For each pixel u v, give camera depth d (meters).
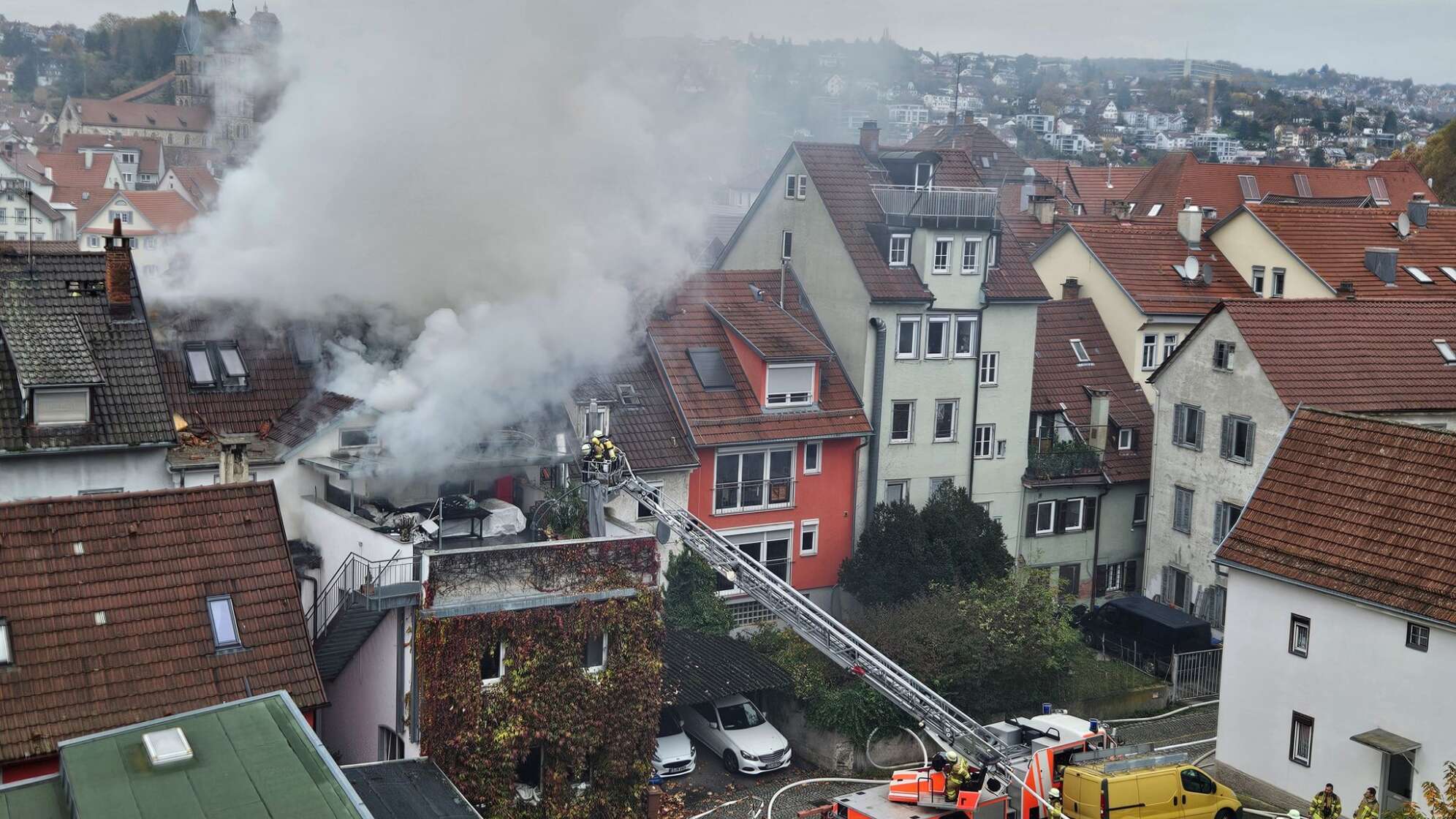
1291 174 99.06
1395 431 33.78
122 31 184.12
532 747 29.02
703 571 40.41
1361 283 57.88
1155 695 40.59
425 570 27.23
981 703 38.16
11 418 30.64
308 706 25.56
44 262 33.16
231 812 18.72
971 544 43.31
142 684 24.72
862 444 45.06
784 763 35.19
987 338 47.75
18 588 24.97
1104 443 50.28
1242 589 34.53
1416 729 30.52
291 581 27.00
